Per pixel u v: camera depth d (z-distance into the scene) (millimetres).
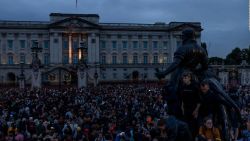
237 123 12586
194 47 12883
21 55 176875
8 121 29500
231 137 12602
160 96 49938
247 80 153875
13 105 41125
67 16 177500
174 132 10375
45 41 178375
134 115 31469
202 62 13148
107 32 184875
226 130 12359
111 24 185250
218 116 12477
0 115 34156
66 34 176250
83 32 177500
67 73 170375
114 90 85000
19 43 176750
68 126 24969
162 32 189375
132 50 187500
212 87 12359
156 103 41281
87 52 178125
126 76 186375
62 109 35875
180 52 12828
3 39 175750
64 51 176500
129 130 23500
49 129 24703
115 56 186125
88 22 177125
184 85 12531
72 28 175625
